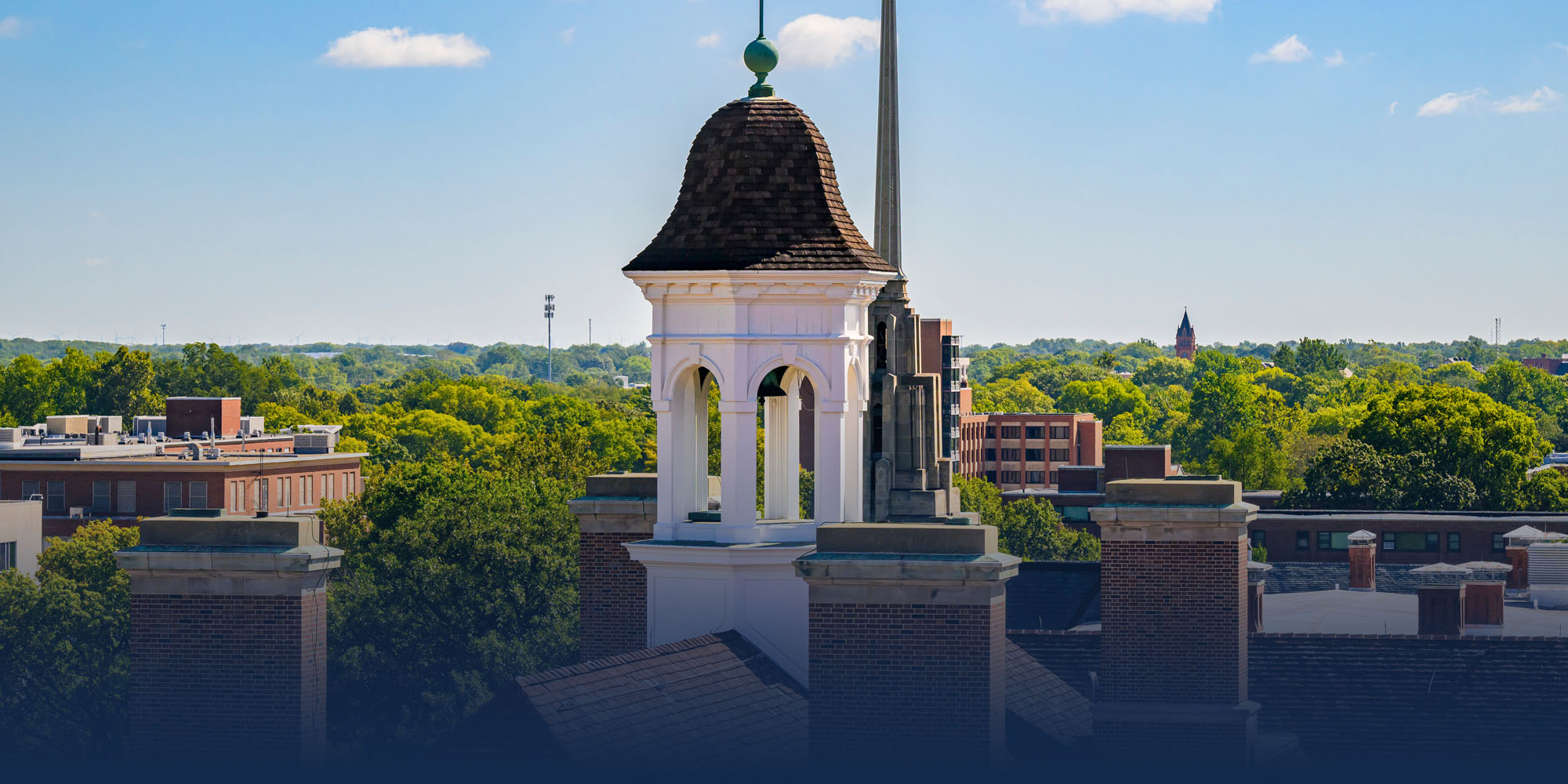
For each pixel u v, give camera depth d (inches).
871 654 1159.0
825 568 1158.3
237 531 1206.9
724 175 1450.5
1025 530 5890.8
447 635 3353.8
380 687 3147.1
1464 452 6658.5
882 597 1157.7
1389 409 6934.1
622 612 1551.4
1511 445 6756.9
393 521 4451.3
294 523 1205.7
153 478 6835.6
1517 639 1849.2
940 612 1152.2
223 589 1193.4
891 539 1167.0
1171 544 1485.0
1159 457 6186.0
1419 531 4938.5
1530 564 3088.1
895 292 1566.2
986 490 6712.6
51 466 6850.4
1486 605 2395.4
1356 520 4950.8
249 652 1190.9
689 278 1414.9
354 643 3238.2
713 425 5059.1
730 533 1433.3
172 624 1197.7
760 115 1469.0
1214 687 1477.6
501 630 3437.5
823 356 1428.4
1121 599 1493.6
